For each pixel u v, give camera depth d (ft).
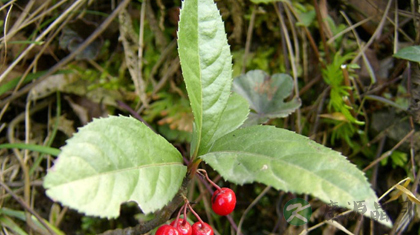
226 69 0.36
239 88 0.60
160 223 0.40
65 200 0.26
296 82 0.65
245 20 0.67
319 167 0.29
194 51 0.35
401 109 0.61
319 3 0.67
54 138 0.67
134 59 0.67
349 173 0.28
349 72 0.63
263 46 0.68
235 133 0.35
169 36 0.68
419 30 0.60
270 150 0.31
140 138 0.32
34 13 0.63
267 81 0.61
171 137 0.66
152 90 0.67
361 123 0.58
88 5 0.67
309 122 0.67
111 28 0.67
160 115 0.67
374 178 0.61
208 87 0.35
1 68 0.63
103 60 0.68
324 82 0.66
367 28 0.67
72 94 0.67
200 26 0.35
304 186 0.28
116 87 0.67
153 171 0.32
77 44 0.66
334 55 0.67
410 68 0.59
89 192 0.28
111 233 0.43
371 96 0.61
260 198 0.67
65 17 0.65
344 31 0.66
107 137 0.30
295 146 0.31
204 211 0.66
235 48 0.69
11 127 0.65
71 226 0.65
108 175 0.29
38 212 0.63
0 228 0.55
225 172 0.31
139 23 0.67
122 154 0.30
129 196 0.30
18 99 0.66
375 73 0.65
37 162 0.60
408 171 0.59
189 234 0.37
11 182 0.62
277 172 0.29
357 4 0.67
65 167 0.27
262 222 0.68
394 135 0.61
